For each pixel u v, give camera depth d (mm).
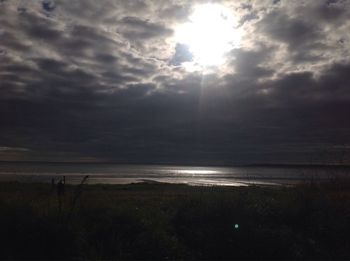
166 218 11000
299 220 11164
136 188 36938
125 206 11562
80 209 10453
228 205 10938
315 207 11586
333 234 10352
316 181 13859
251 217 10633
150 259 8359
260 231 9461
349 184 13703
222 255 8734
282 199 12570
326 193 12797
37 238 8484
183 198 14242
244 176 108375
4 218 8734
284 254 8820
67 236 8602
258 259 8641
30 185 21266
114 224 9664
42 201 11219
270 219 11016
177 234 9945
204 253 8844
